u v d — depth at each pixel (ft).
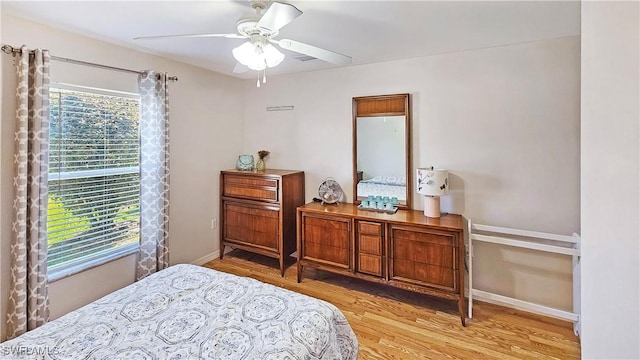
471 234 8.23
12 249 6.62
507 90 8.39
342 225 9.53
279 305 5.27
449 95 9.17
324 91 11.37
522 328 7.70
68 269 7.75
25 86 6.50
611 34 2.05
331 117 11.29
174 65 10.23
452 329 7.70
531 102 8.13
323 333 4.75
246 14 6.45
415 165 9.81
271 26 5.20
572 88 7.68
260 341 4.31
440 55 9.23
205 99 11.48
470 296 8.18
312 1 5.88
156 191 9.29
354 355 5.43
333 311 5.35
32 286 6.70
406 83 9.80
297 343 4.34
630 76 1.86
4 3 5.96
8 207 6.61
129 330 4.56
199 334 4.48
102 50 8.20
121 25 7.06
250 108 13.17
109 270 8.63
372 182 10.47
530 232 8.03
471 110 8.89
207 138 11.65
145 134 9.11
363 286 10.08
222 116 12.28
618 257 2.01
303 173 12.00
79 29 7.32
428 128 9.53
